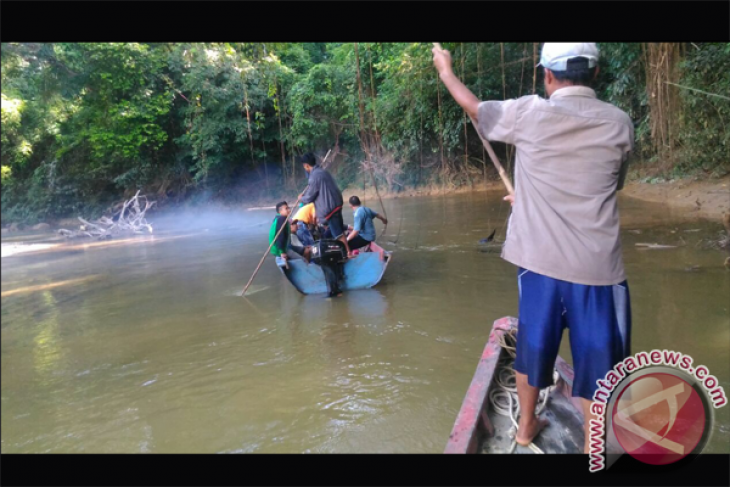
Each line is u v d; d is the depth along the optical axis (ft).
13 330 17.87
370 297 19.03
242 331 16.14
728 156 35.06
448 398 10.77
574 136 5.79
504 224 33.71
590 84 6.14
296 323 16.58
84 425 10.80
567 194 5.86
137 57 52.75
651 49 34.22
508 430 7.32
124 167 66.03
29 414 11.41
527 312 6.31
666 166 39.14
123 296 21.86
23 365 14.38
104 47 49.78
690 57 33.78
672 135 36.55
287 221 20.25
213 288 22.31
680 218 29.12
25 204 66.44
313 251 19.56
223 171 65.57
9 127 55.77
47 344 16.14
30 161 67.56
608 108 5.85
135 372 13.42
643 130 40.45
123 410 11.35
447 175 60.03
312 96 61.57
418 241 29.73
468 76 47.55
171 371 13.32
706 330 12.79
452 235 31.04
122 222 48.34
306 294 20.44
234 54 45.75
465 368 12.14
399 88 56.44
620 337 5.95
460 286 19.54
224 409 11.07
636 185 43.06
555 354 6.31
